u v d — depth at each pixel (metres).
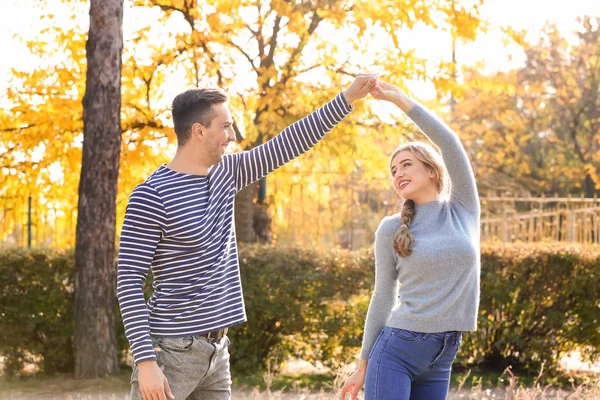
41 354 8.59
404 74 11.71
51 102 11.59
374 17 11.04
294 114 11.26
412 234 3.12
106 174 8.26
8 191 12.36
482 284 8.32
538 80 27.47
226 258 3.03
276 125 11.00
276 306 8.35
